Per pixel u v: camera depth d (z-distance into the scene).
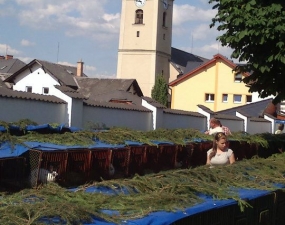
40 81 53.22
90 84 57.56
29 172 8.99
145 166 12.37
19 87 53.78
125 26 72.81
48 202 4.33
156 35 71.56
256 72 15.14
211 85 56.16
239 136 16.92
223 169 7.36
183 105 57.59
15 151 8.98
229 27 14.23
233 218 5.73
